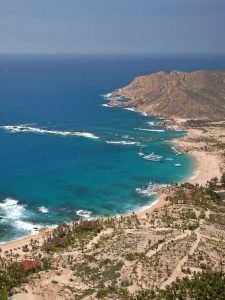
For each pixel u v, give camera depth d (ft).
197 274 386.32
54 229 525.34
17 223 547.90
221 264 411.54
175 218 534.37
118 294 369.09
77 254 457.27
